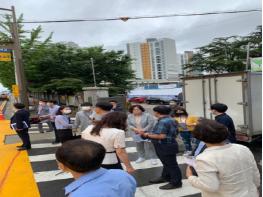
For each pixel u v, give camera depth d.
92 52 31.61
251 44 35.47
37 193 6.41
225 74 9.32
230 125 6.48
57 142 11.75
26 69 26.59
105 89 16.95
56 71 28.80
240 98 8.91
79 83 27.39
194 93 10.50
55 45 31.27
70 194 2.00
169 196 5.81
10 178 7.49
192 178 2.81
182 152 9.27
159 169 7.63
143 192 6.07
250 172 2.79
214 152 2.75
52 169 8.21
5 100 54.62
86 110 8.52
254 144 9.58
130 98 46.62
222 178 2.67
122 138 4.24
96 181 2.04
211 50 38.09
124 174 2.18
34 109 27.00
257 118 8.88
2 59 15.81
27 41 27.39
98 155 2.08
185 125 8.66
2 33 22.58
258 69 18.67
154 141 6.13
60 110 9.17
